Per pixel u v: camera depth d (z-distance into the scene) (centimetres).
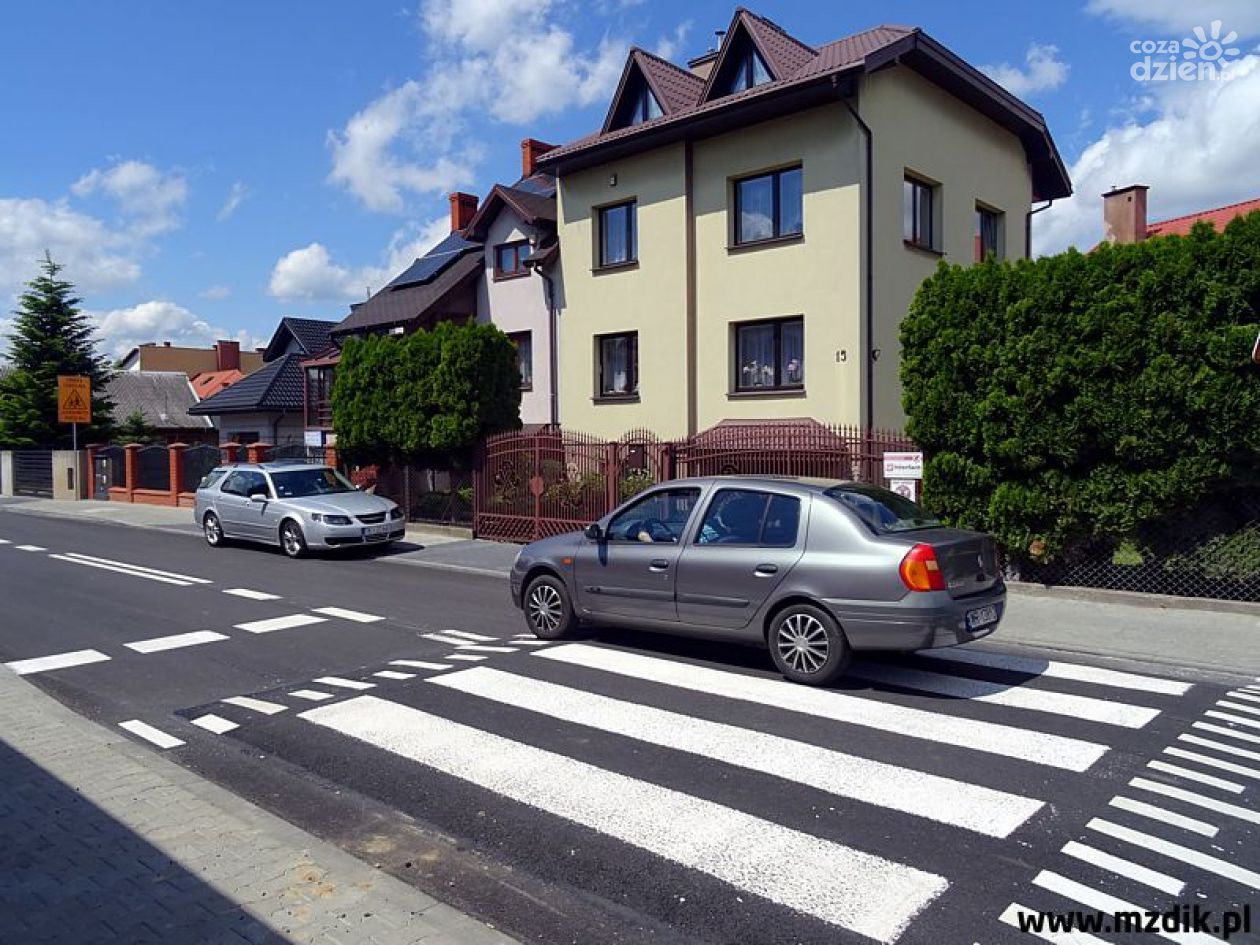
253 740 573
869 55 1505
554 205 2336
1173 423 909
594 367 2014
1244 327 862
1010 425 1026
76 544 1761
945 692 643
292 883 372
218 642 856
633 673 696
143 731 598
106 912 347
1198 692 650
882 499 702
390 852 412
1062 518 997
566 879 383
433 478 1916
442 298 2409
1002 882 369
